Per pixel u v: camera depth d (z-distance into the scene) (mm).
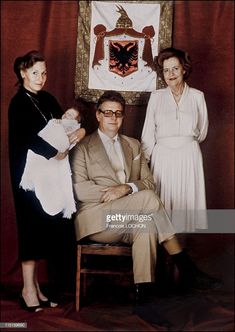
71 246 2766
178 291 2691
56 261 2854
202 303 2658
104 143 2826
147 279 2557
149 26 2963
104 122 2846
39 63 2818
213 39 2963
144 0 2963
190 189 2898
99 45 2967
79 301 2615
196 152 2902
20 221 2689
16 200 2711
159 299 2613
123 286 2852
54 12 2971
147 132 2908
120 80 2941
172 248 2691
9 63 2938
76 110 2873
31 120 2748
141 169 2854
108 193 2715
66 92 2930
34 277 2701
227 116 2943
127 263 2777
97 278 2852
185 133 2902
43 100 2832
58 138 2732
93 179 2770
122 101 2867
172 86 2920
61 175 2729
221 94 2945
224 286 2742
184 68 2926
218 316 2555
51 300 2738
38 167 2711
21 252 2672
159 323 2494
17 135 2727
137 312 2559
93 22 2973
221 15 2963
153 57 2953
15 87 2928
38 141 2721
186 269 2697
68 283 2869
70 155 2779
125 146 2852
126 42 2953
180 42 2967
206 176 2938
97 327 2432
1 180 2943
